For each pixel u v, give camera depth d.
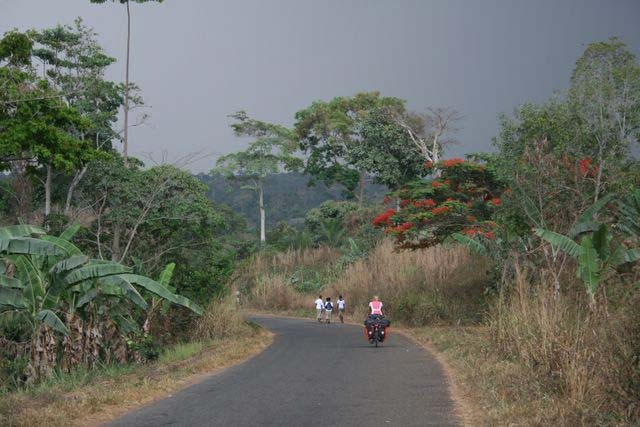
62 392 12.99
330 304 45.16
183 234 30.31
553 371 12.20
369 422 10.23
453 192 35.28
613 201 23.34
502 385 12.42
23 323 19.69
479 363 16.09
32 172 29.17
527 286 17.70
